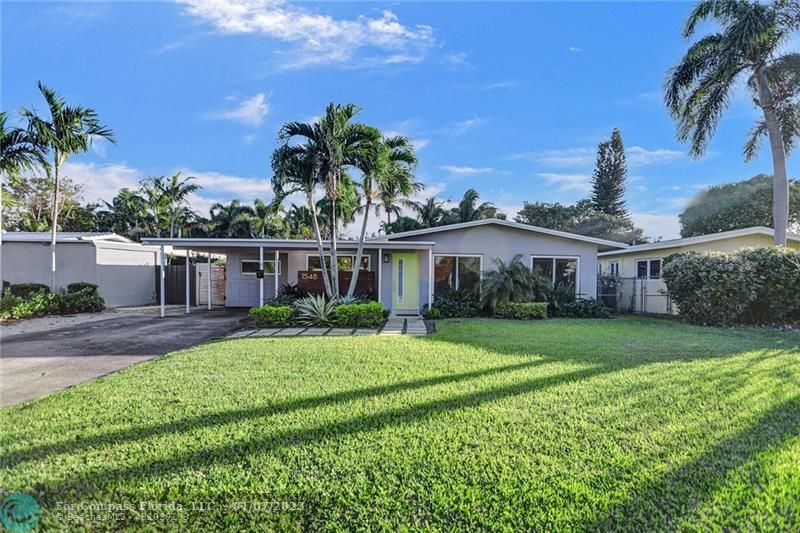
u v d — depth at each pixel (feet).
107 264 52.80
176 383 15.66
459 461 9.34
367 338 26.96
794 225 75.41
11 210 83.56
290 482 8.50
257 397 13.92
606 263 66.85
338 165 35.55
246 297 53.01
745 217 80.84
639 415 12.18
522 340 25.76
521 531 7.12
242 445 10.15
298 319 34.06
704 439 10.52
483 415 12.19
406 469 9.00
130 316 42.47
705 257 35.78
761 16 37.06
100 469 9.03
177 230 94.32
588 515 7.48
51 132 41.37
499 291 40.75
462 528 7.18
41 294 43.14
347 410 12.64
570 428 11.21
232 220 95.86
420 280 45.19
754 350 22.24
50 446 10.14
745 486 8.34
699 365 18.52
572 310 42.42
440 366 18.53
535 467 9.07
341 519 7.44
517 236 45.73
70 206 89.92
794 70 38.83
